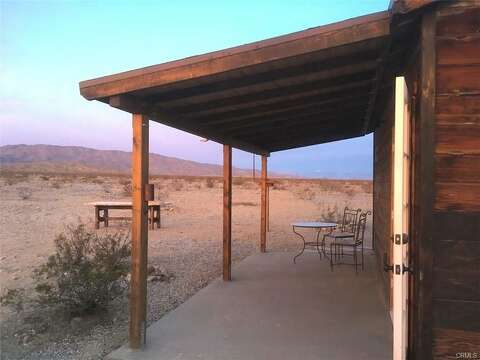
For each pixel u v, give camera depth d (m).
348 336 5.11
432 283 3.48
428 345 3.47
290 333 5.21
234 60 4.01
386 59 4.28
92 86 4.39
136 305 4.79
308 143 10.97
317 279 7.93
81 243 7.21
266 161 10.98
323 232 14.38
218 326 5.46
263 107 5.96
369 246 11.84
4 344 5.03
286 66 4.09
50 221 16.48
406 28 3.88
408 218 3.99
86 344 5.02
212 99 5.13
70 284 5.77
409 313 4.00
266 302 6.48
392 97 5.79
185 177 67.81
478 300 3.43
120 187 39.47
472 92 3.43
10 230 14.03
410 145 4.08
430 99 3.45
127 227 15.25
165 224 16.80
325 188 44.34
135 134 4.77
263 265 9.19
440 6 3.45
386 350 4.69
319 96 5.86
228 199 7.87
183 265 9.28
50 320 5.75
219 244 12.13
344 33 3.72
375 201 10.56
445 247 3.47
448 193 3.46
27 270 8.55
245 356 4.56
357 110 7.55
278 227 15.98
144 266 4.84
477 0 3.41
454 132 3.45
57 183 39.75
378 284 7.55
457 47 3.44
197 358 4.52
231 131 7.67
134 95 4.58
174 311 6.04
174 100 4.99
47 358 4.65
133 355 4.61
